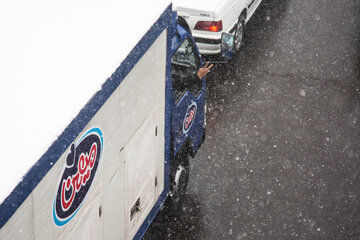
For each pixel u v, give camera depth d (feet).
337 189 33.35
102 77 18.49
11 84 17.76
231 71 44.11
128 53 19.93
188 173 31.89
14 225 14.66
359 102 41.34
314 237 30.07
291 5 54.75
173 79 28.40
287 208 31.83
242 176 34.09
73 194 17.72
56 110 16.79
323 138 37.55
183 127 29.12
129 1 23.06
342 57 46.73
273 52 46.91
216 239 29.73
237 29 44.75
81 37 20.53
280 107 40.34
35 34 20.57
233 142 36.83
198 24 40.60
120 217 22.61
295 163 35.27
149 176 25.18
